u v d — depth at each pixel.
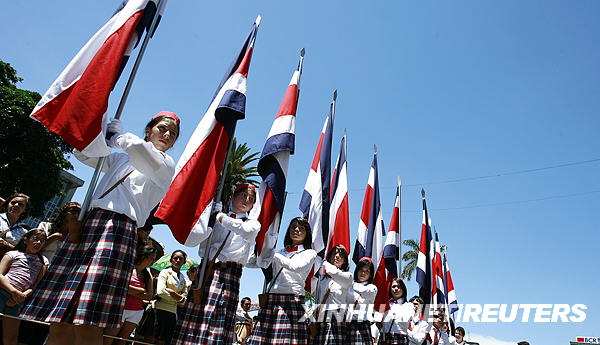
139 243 4.85
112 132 3.75
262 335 5.11
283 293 5.28
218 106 4.77
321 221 7.37
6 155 21.30
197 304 4.50
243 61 5.20
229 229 4.71
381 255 9.53
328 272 6.25
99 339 2.85
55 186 23.25
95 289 2.83
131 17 3.92
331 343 6.22
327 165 7.88
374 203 9.85
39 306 2.83
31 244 4.98
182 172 4.38
